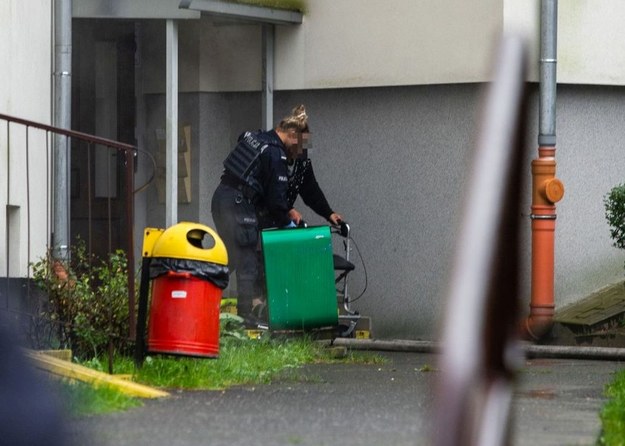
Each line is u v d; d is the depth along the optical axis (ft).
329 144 77.15
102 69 71.20
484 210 8.93
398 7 74.18
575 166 74.54
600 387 46.44
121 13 68.23
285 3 75.66
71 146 70.23
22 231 56.80
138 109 72.13
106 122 71.41
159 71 71.56
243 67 76.79
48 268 47.70
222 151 76.33
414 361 59.62
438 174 73.46
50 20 62.44
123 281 47.50
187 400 37.91
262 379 46.19
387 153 75.20
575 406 38.37
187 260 44.34
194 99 75.51
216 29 75.87
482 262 8.79
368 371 52.37
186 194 75.20
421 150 74.08
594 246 75.00
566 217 74.08
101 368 43.68
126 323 46.68
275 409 35.81
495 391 8.95
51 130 46.09
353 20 75.51
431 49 73.26
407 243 74.54
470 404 8.67
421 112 74.08
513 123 9.25
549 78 71.20
